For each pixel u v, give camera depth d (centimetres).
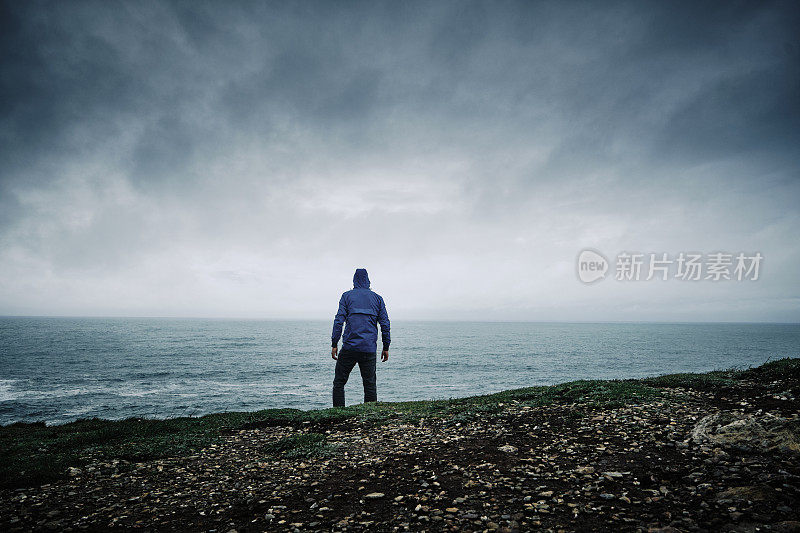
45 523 485
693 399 942
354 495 530
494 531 397
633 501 441
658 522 386
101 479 661
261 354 12012
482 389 5856
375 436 863
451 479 557
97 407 4603
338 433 925
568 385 1273
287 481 609
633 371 8219
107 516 505
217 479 644
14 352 11538
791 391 888
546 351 13750
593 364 9575
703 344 18150
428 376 7319
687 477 490
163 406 4666
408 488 537
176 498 564
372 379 1238
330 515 471
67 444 924
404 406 1194
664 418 782
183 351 12681
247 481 624
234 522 472
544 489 496
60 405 4712
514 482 529
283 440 861
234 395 5406
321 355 11819
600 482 503
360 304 1223
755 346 16762
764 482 445
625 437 685
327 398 5184
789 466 478
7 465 737
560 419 850
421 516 442
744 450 550
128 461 778
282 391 5738
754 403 842
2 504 552
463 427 872
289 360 10312
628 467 549
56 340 16925
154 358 10438
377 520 446
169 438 951
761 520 362
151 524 477
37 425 1349
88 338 18550
